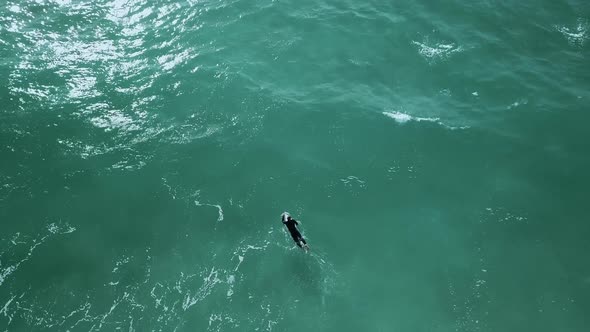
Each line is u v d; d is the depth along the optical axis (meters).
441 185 48.41
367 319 39.19
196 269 41.81
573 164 49.94
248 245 43.53
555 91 56.56
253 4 65.19
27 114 50.91
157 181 47.56
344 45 60.94
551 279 41.69
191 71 56.56
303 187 47.88
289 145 51.06
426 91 56.69
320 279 41.44
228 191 47.28
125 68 56.25
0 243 42.19
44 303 39.12
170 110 52.91
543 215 46.12
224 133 51.56
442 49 61.03
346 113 53.75
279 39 61.09
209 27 61.75
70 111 51.66
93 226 44.06
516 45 62.03
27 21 59.91
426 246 43.91
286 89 55.81
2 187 45.66
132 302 39.56
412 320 39.19
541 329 38.62
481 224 45.53
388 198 47.34
